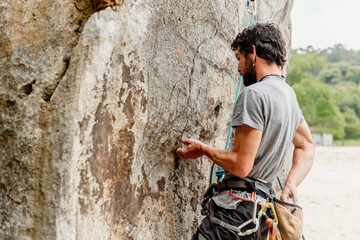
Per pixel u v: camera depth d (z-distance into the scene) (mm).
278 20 3916
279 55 1899
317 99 47188
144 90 1951
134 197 1994
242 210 1823
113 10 1771
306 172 2115
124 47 1797
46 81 1719
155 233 2152
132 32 1831
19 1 1847
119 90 1803
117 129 1826
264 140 1797
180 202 2404
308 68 49094
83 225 1662
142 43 1903
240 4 2898
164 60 2080
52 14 1804
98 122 1719
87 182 1681
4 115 1765
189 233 2455
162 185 2271
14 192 1688
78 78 1644
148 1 1932
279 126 1787
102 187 1761
